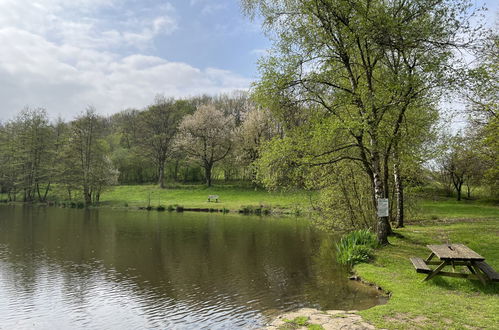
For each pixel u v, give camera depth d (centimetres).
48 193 6109
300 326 718
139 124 6306
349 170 1800
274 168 1598
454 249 967
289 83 1473
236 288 1134
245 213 3934
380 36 1282
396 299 866
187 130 5875
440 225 2114
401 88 1304
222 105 7338
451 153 2936
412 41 1288
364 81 1661
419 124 1609
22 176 5316
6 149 5503
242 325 834
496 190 3691
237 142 5641
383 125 1495
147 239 2139
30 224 2888
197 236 2252
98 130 5112
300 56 1455
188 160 6238
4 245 1950
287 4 1501
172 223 2984
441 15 1312
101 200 5288
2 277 1316
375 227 1753
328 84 1509
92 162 4997
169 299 1051
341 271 1293
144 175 7212
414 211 2270
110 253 1730
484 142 1827
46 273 1371
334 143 1588
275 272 1323
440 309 774
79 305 1023
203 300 1032
